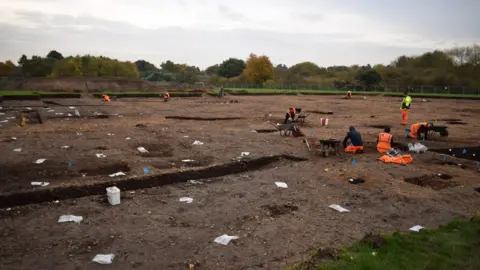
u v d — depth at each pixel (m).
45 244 5.67
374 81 72.56
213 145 14.00
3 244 5.64
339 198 8.23
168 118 23.06
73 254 5.36
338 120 23.64
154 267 5.03
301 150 13.39
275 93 55.97
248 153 12.51
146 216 6.93
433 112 30.03
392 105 37.19
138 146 13.52
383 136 13.30
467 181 9.89
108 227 6.37
